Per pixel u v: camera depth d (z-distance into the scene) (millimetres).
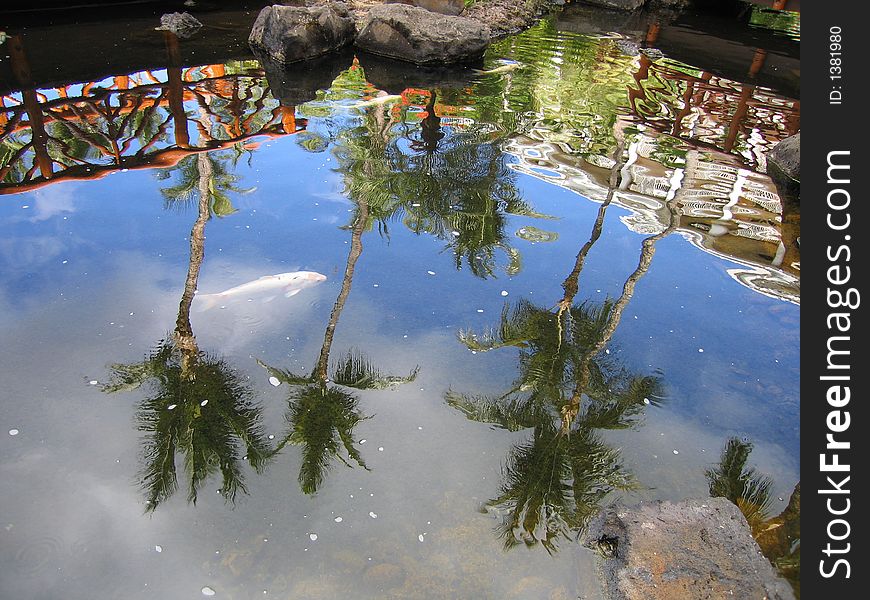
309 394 5066
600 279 6902
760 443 4996
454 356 5617
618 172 9539
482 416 5008
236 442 4617
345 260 6777
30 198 7453
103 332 5480
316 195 8070
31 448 4457
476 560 3949
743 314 6469
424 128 10516
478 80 13047
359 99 11539
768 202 8859
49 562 3775
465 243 7340
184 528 4016
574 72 13984
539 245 7457
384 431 4812
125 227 7000
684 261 7336
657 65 14875
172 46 12914
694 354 5898
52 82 10766
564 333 6008
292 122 10328
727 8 20797
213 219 7297
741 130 11430
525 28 17078
